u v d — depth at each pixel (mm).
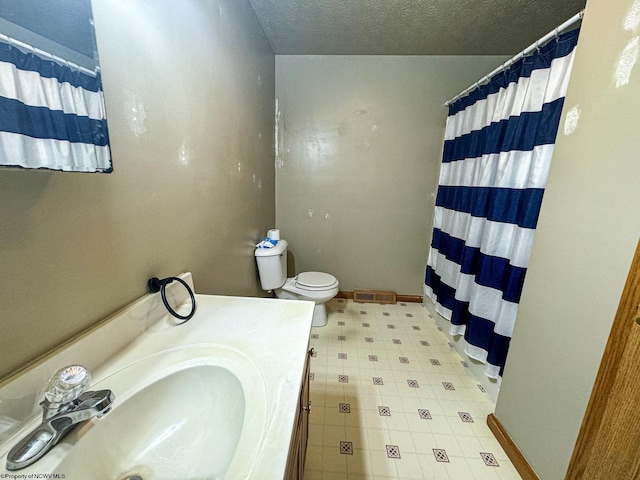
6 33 418
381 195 2602
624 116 783
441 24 1839
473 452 1249
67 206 560
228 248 1462
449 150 2260
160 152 858
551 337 1024
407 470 1167
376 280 2807
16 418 468
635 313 738
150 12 783
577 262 922
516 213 1401
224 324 835
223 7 1282
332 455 1222
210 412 641
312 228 2707
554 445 1004
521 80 1361
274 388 592
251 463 443
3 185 445
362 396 1561
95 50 556
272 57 2285
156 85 823
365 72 2369
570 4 1589
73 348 570
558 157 1022
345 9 1695
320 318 2309
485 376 1627
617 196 794
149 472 543
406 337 2178
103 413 479
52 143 492
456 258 2010
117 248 703
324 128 2484
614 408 794
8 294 464
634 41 761
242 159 1619
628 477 762
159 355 691
